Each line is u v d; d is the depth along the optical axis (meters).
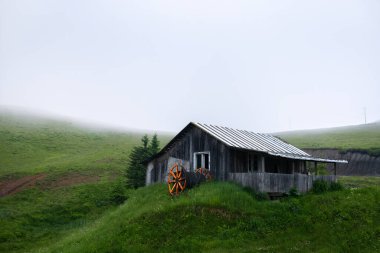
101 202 44.06
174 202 26.55
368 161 72.69
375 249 20.08
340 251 19.77
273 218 23.45
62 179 53.97
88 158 69.31
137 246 21.09
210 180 30.92
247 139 35.66
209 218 23.17
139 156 49.97
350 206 25.89
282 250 19.81
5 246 29.58
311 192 31.62
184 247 20.59
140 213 25.38
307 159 33.78
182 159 35.00
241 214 23.59
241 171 31.84
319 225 22.89
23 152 73.81
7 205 41.91
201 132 33.62
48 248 26.56
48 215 39.22
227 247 20.31
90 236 24.50
